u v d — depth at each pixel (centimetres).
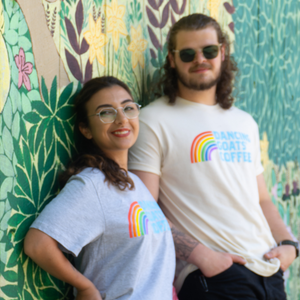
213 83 210
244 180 206
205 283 186
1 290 143
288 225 323
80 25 186
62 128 175
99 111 171
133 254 151
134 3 220
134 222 154
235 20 278
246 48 286
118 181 158
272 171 307
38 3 163
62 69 175
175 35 212
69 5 179
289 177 325
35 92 160
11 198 147
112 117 171
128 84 217
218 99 220
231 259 188
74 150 182
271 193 306
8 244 145
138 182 175
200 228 192
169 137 198
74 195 147
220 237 193
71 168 164
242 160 207
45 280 164
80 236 144
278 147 313
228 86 222
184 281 191
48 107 167
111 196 154
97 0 196
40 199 162
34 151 159
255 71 293
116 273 150
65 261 143
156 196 194
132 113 176
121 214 153
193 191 195
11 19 148
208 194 195
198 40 206
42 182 163
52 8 170
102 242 152
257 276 194
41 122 163
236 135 211
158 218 166
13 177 148
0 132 142
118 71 210
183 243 186
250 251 196
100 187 153
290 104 324
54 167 170
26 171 155
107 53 203
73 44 182
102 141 173
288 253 211
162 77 223
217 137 204
